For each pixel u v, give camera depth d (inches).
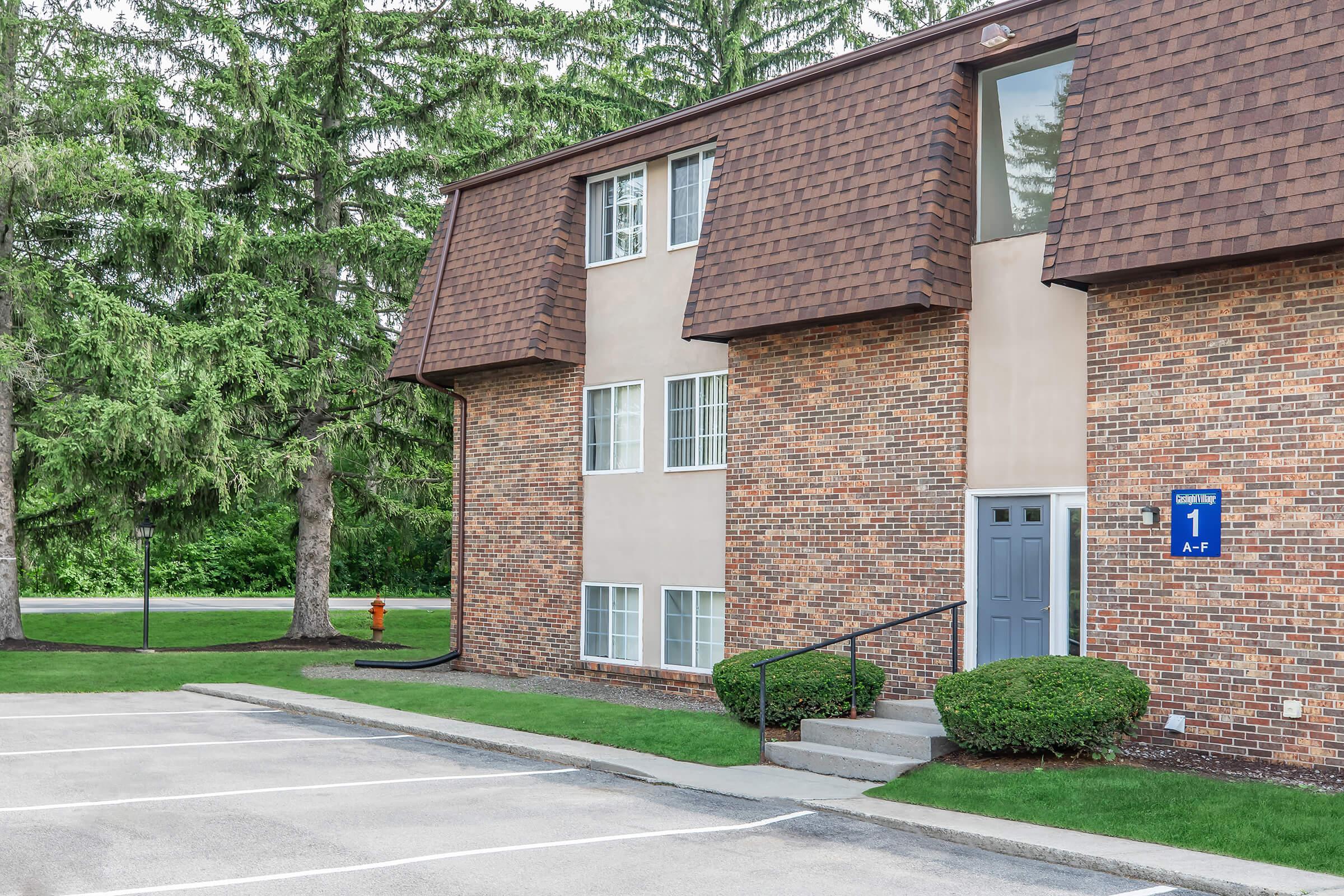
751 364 647.1
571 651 751.1
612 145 744.3
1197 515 468.8
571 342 751.7
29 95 905.5
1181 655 472.1
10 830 368.5
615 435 737.6
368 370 1016.9
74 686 737.6
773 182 625.3
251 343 932.0
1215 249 445.1
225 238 923.4
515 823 390.3
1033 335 535.2
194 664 845.2
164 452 873.5
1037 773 433.7
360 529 1141.7
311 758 507.8
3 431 941.2
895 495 578.2
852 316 573.3
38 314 886.4
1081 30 520.4
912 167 562.3
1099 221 481.7
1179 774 427.2
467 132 1049.5
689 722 563.2
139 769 473.4
